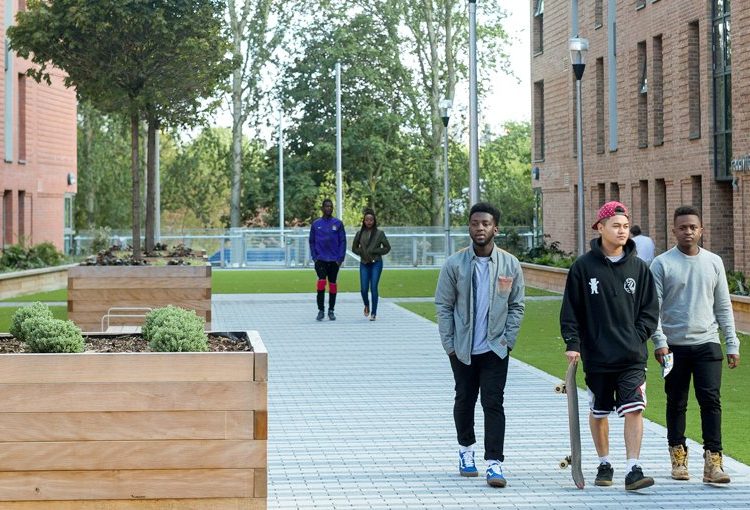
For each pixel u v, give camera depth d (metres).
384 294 31.64
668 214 30.58
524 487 8.90
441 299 9.26
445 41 61.91
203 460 7.43
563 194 40.25
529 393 13.48
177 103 26.52
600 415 9.02
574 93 38.78
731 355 9.12
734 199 25.72
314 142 64.31
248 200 64.94
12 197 37.97
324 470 9.50
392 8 60.88
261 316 24.81
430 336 20.39
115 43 24.38
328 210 23.45
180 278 18.59
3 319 22.94
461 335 9.11
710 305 9.13
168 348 7.71
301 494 8.69
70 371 7.34
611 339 8.81
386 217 67.06
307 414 12.20
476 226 9.14
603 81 36.31
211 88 26.08
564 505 8.33
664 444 10.49
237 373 7.44
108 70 24.64
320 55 62.44
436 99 62.50
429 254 53.16
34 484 7.34
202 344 7.81
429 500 8.50
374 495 8.66
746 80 25.09
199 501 7.45
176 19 24.92
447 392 13.72
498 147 67.00
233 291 33.16
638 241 19.98
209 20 25.28
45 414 7.34
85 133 69.75
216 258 52.62
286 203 63.94
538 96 43.12
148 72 25.00
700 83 28.11
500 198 65.19
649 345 18.55
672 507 8.26
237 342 8.61
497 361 9.10
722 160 27.34
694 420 11.66
